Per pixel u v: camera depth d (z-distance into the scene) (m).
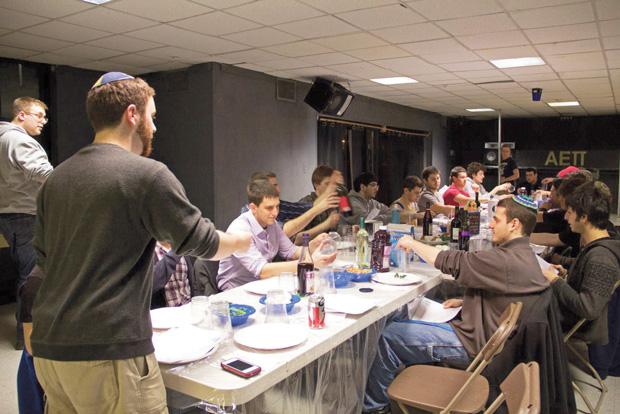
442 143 10.93
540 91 6.94
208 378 1.36
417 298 2.76
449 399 1.96
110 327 1.16
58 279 1.21
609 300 2.43
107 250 1.17
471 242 3.52
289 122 6.25
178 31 3.90
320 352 1.62
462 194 5.80
